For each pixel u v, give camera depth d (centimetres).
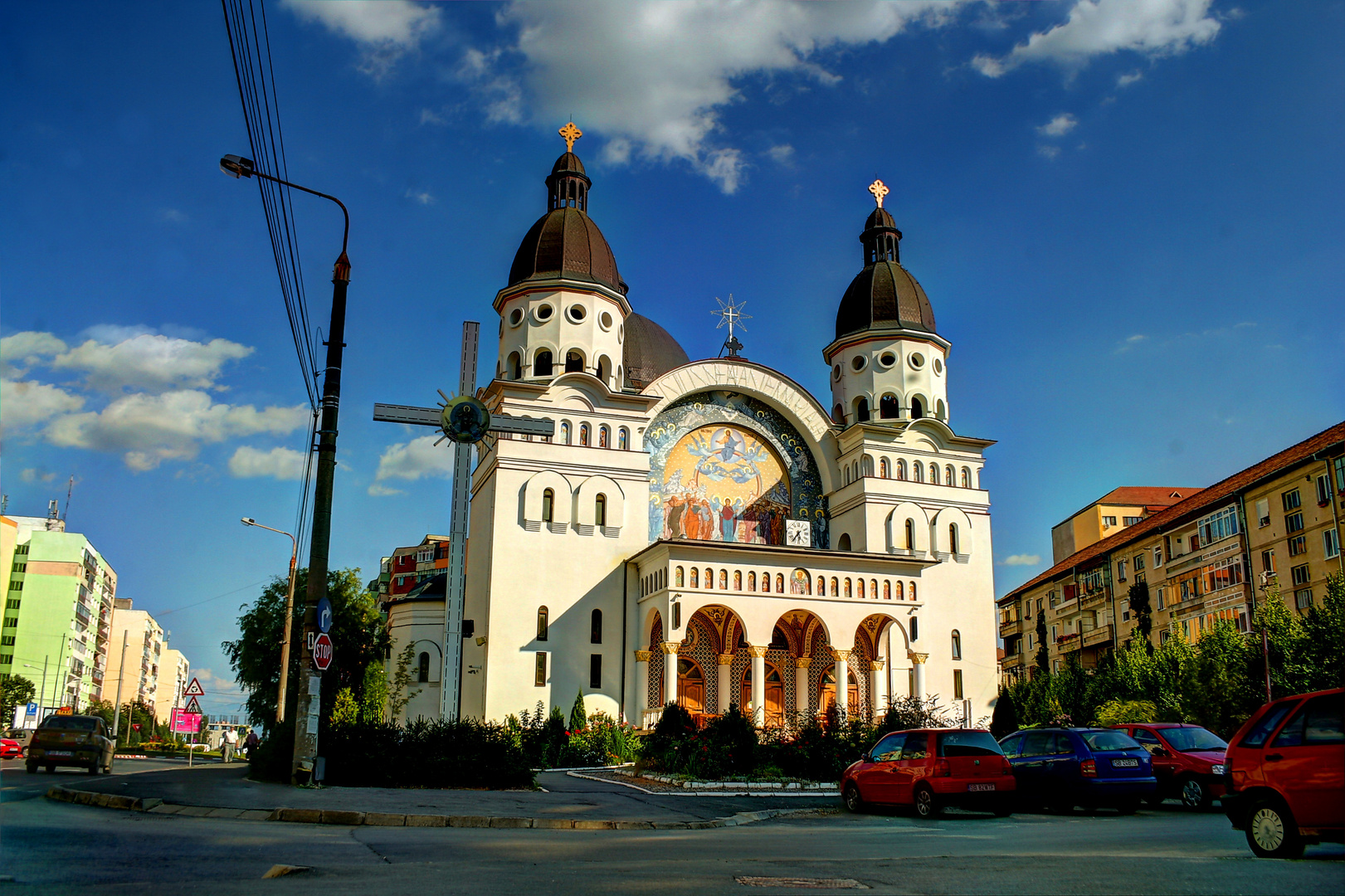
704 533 5562
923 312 6091
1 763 3459
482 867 1210
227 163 1988
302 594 5394
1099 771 2272
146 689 16538
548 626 4934
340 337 2583
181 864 1161
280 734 2714
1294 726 1360
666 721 3619
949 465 5803
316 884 1049
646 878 1124
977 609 5625
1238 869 1176
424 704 5547
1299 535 5259
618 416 5316
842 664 4872
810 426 5819
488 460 5262
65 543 11588
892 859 1347
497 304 5616
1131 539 6956
